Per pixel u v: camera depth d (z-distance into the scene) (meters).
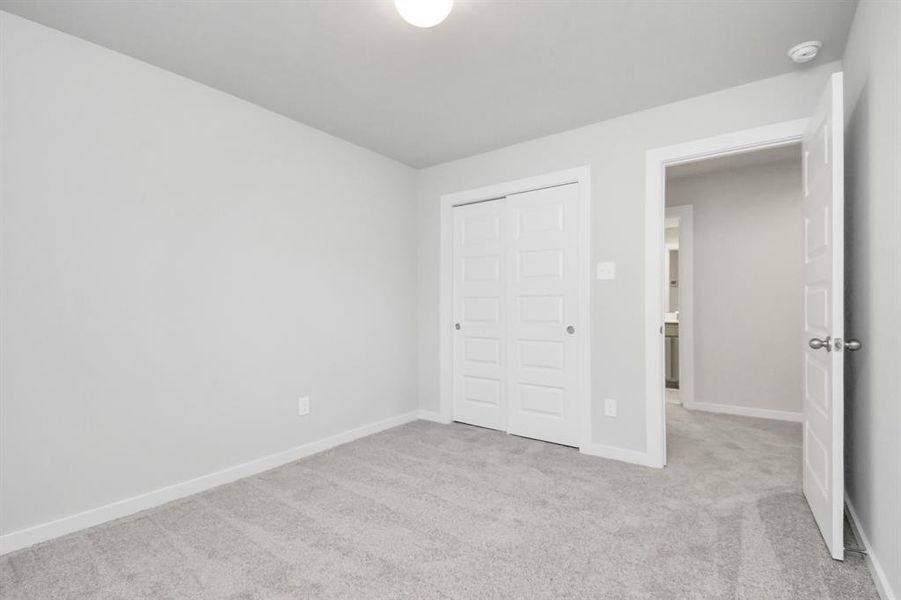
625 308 2.95
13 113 1.93
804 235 2.33
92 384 2.15
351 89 2.63
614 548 1.89
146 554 1.88
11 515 1.92
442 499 2.38
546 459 2.98
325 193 3.28
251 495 2.46
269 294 2.91
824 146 1.90
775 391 4.06
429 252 4.07
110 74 2.22
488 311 3.75
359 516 2.20
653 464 2.83
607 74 2.46
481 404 3.80
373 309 3.68
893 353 1.47
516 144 3.49
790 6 1.89
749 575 1.68
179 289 2.47
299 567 1.78
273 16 1.96
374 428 3.63
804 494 2.35
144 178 2.33
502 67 2.38
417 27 2.04
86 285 2.13
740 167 4.19
